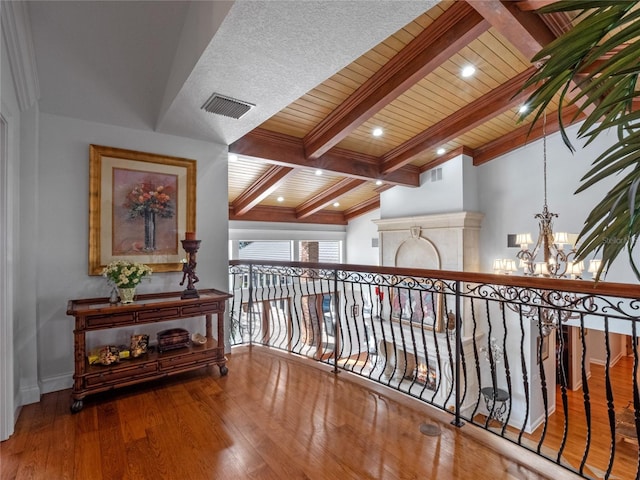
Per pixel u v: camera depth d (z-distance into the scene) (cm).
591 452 475
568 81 85
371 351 863
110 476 165
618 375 705
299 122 448
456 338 211
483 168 634
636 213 78
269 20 172
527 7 261
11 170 202
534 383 557
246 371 297
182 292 308
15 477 164
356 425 210
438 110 457
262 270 452
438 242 636
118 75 272
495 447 187
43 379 258
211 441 193
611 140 488
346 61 210
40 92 252
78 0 229
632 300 141
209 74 221
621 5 74
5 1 172
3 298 196
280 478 165
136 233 298
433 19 293
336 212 962
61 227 266
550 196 549
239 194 691
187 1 235
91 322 235
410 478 165
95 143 280
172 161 318
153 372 257
